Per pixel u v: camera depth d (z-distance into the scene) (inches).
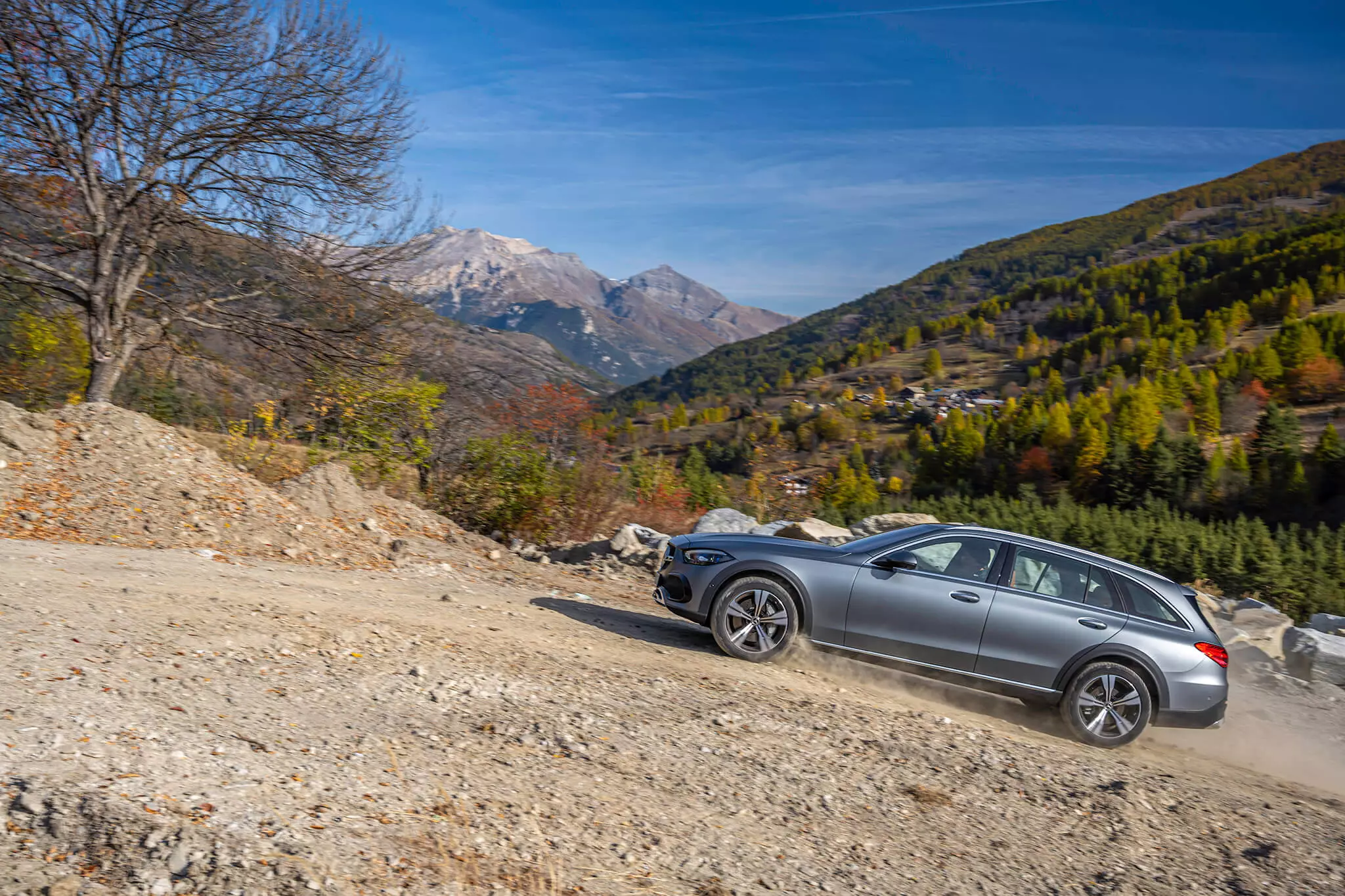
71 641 201.6
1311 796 245.9
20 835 119.7
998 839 177.8
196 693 184.5
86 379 631.2
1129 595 279.6
